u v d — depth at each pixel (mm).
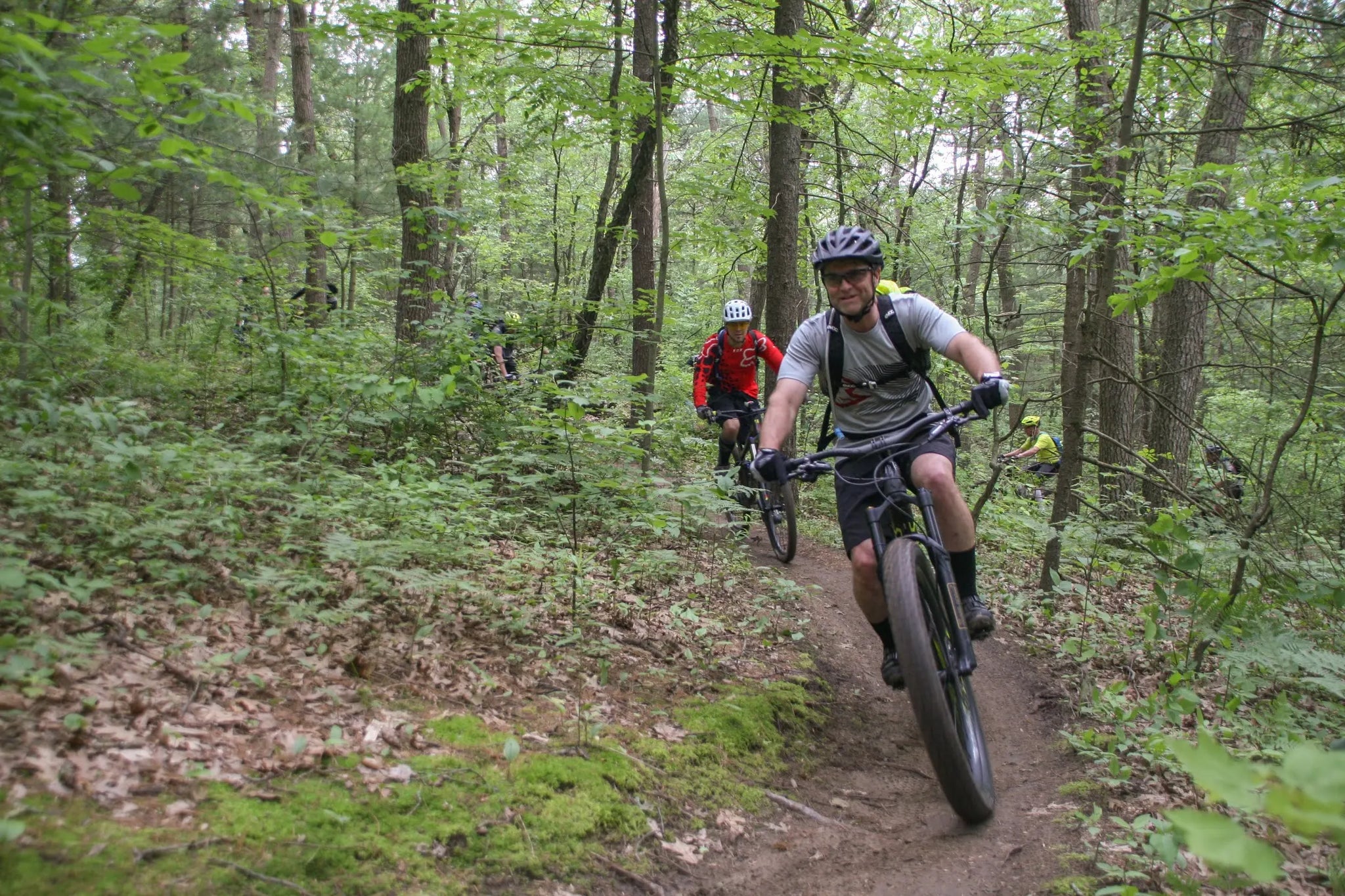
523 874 2416
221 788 2266
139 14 5020
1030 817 3350
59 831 1898
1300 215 4094
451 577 4020
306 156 9180
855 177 12055
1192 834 923
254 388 7027
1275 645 3902
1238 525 5336
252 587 3574
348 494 4820
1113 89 8328
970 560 3623
